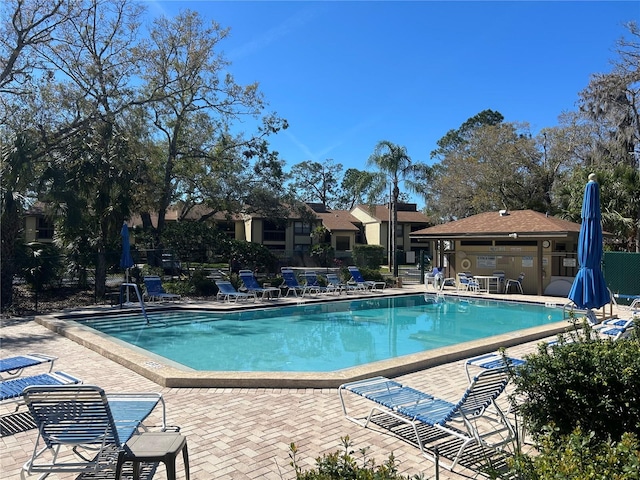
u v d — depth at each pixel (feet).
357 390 17.58
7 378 23.02
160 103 80.79
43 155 56.18
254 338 39.06
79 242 59.00
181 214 98.48
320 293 65.92
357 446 15.07
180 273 73.26
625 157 85.66
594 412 11.25
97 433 11.43
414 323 46.85
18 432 16.20
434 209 124.77
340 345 36.63
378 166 99.35
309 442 15.35
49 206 56.65
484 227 70.28
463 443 14.71
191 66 78.95
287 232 149.79
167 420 17.37
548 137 107.55
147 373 23.41
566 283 62.95
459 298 64.80
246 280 60.34
